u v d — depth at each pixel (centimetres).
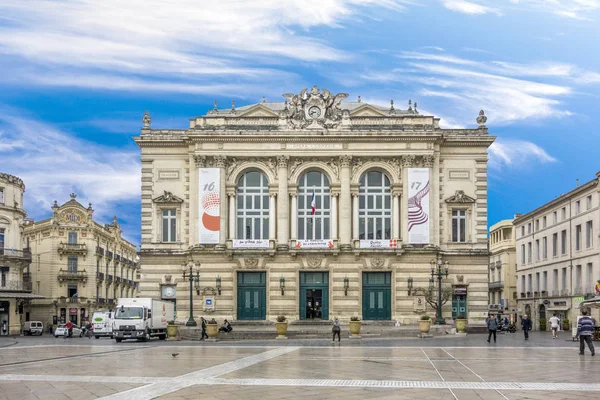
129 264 13725
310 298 6956
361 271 6894
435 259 6869
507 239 11700
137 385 2422
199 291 6919
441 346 4581
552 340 5591
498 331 8356
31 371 2941
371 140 6975
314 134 6969
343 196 6962
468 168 7131
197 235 6994
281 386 2367
